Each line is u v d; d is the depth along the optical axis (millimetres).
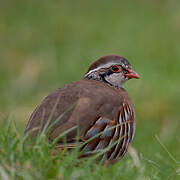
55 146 7691
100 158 8312
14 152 7230
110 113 8430
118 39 20156
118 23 22250
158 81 15750
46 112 8234
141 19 22250
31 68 18469
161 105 15094
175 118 14742
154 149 12094
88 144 8070
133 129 9172
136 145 12672
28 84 17797
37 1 25453
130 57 18391
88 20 23234
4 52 21234
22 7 25031
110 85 9875
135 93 15398
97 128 8188
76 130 7938
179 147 12422
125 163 7777
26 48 21484
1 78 19500
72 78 18344
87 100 8391
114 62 9961
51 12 24406
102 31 21609
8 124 8344
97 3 25156
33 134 7824
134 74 10023
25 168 6941
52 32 22453
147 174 8430
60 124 7973
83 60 19016
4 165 6992
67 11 24531
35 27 23156
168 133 13250
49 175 7070
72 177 6945
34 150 7270
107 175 7395
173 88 15430
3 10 24781
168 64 17016
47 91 17641
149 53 18578
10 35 22484
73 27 22703
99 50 19391
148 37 19969
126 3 24641
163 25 21062
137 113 14984
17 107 15719
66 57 19562
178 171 8617
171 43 19312
